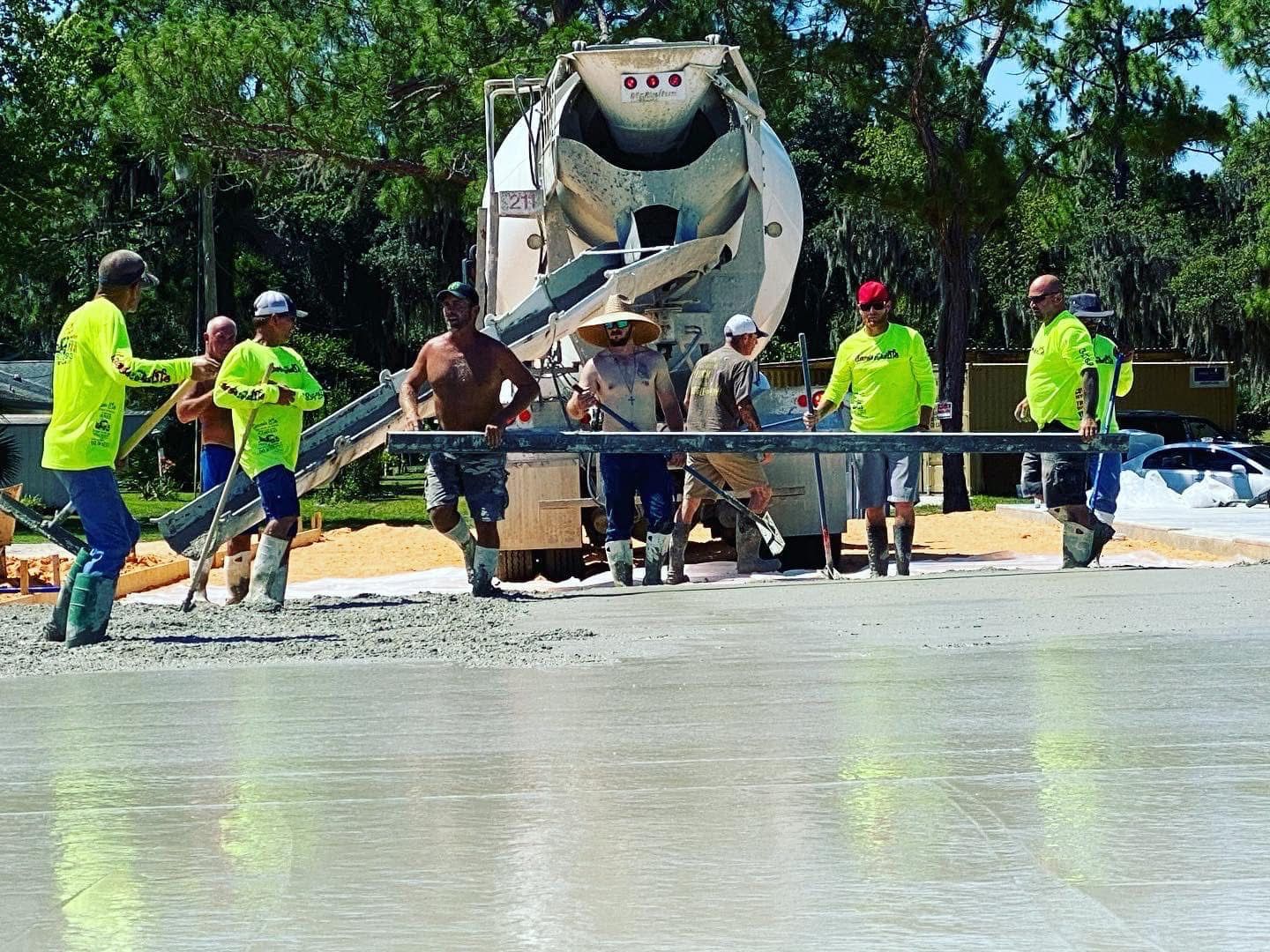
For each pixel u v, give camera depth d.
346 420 12.29
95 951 2.81
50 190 31.31
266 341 9.80
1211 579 9.56
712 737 4.78
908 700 5.38
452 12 25.48
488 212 14.46
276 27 24.81
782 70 25.12
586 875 3.24
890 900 3.01
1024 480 12.70
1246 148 34.31
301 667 6.82
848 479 14.52
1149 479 25.75
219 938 2.87
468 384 10.54
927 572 13.45
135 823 3.82
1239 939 2.75
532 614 8.84
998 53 26.95
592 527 14.49
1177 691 5.43
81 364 7.76
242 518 11.06
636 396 12.03
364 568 16.11
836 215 45.38
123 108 24.84
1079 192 31.14
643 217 13.70
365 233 50.41
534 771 4.33
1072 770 4.17
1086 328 12.08
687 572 14.55
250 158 26.14
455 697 5.77
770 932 2.84
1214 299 47.66
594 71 13.42
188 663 7.06
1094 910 2.93
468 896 3.11
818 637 7.32
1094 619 7.70
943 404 24.33
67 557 17.30
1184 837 3.45
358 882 3.23
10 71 30.31
